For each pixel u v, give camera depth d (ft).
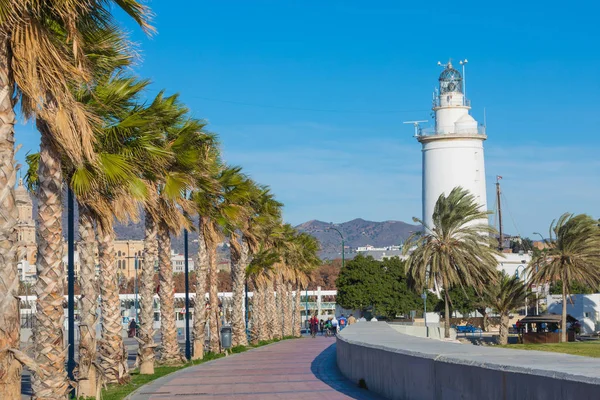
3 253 31.91
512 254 326.24
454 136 281.74
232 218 112.57
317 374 67.00
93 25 37.42
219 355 113.50
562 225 210.79
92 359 55.72
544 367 26.84
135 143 55.93
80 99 50.70
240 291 144.25
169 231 93.35
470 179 284.00
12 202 32.40
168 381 66.80
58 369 43.50
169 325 92.32
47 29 34.35
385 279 270.05
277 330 202.18
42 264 43.57
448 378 34.12
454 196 189.78
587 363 28.14
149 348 79.82
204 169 85.46
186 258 101.76
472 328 260.83
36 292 43.60
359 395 48.85
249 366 82.02
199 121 77.20
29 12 32.60
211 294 121.80
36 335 43.60
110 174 51.13
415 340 53.93
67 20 33.32
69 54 37.29
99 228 64.03
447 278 188.03
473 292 257.34
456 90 288.30
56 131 37.86
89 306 56.39
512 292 211.41
